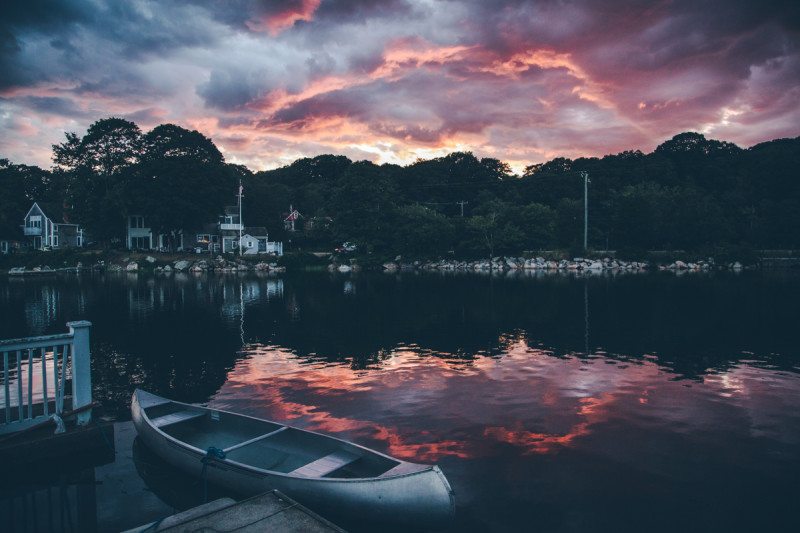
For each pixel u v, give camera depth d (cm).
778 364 1636
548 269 7144
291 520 555
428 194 11131
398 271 7100
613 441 997
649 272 6412
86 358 953
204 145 9025
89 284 5041
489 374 1524
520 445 977
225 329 2370
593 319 2598
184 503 747
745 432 1045
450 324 2478
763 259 7656
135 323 2550
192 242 9131
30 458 864
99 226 8069
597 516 718
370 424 1095
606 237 8262
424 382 1437
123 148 8362
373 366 1634
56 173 10019
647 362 1673
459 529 683
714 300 3344
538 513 725
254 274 6544
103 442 938
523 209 8244
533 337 2133
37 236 9188
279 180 13825
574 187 10562
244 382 1445
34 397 1102
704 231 7775
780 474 850
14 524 689
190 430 950
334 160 14188
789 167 10300
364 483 659
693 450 951
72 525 686
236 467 736
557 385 1402
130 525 687
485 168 11850
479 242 7888
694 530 684
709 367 1603
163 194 7538
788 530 685
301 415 1154
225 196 8256
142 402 998
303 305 3231
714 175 11612
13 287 4722
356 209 8094
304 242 9925
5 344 866
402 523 657
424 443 986
